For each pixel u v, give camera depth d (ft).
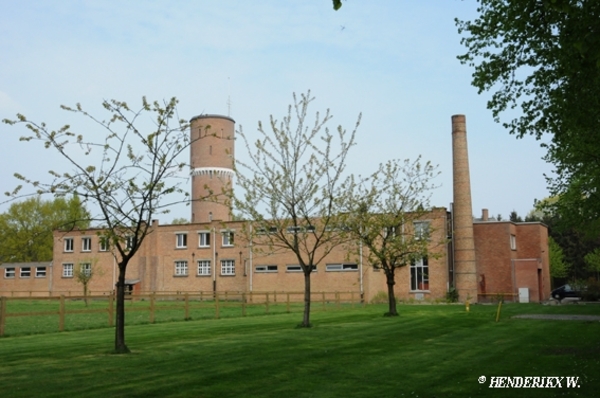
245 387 35.04
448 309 125.08
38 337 67.00
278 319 94.73
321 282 168.25
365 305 149.48
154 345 55.36
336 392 33.73
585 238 114.21
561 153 82.94
